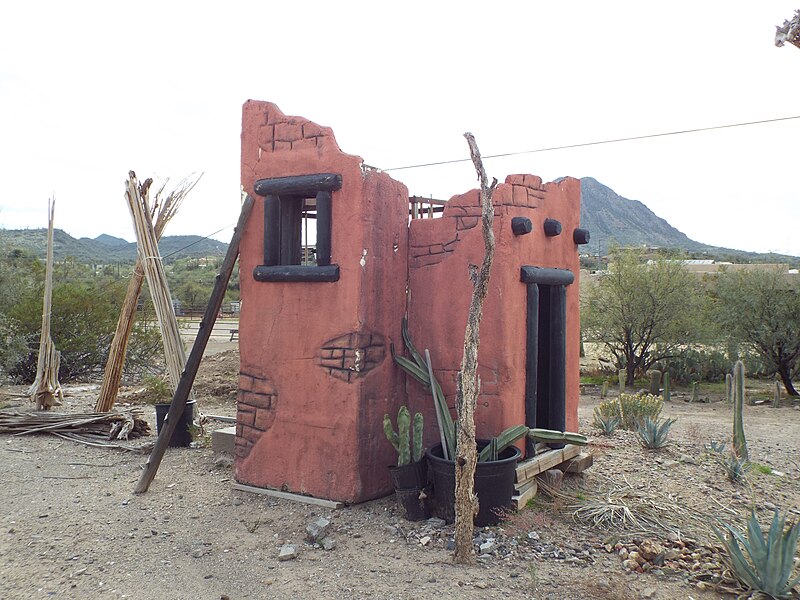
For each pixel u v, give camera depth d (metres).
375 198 6.42
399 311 6.88
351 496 6.23
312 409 6.44
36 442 9.24
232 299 45.88
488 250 4.89
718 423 14.00
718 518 6.46
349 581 4.77
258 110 6.88
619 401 12.27
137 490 6.80
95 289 17.70
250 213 6.87
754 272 20.89
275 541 5.53
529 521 5.83
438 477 5.78
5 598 4.52
